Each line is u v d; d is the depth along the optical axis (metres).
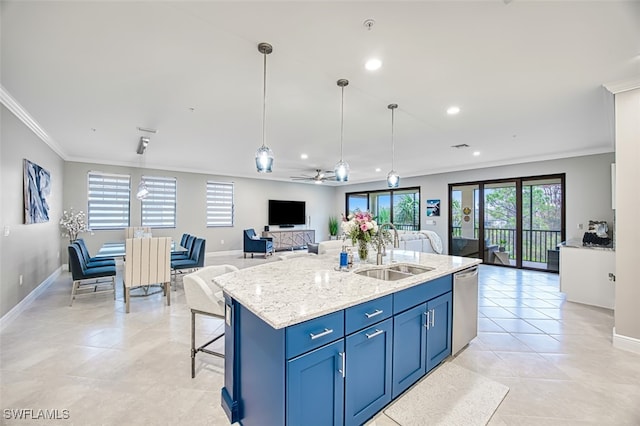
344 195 10.43
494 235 6.60
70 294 4.29
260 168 2.52
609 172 5.04
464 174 7.02
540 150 5.25
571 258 4.05
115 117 3.54
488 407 1.85
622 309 2.62
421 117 3.50
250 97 2.94
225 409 1.80
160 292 4.46
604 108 3.19
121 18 1.76
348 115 3.43
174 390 2.02
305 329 1.33
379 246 2.63
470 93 2.81
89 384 2.07
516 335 2.95
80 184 6.09
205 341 2.78
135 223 6.78
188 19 1.77
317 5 1.64
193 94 2.87
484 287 4.80
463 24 1.79
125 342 2.74
